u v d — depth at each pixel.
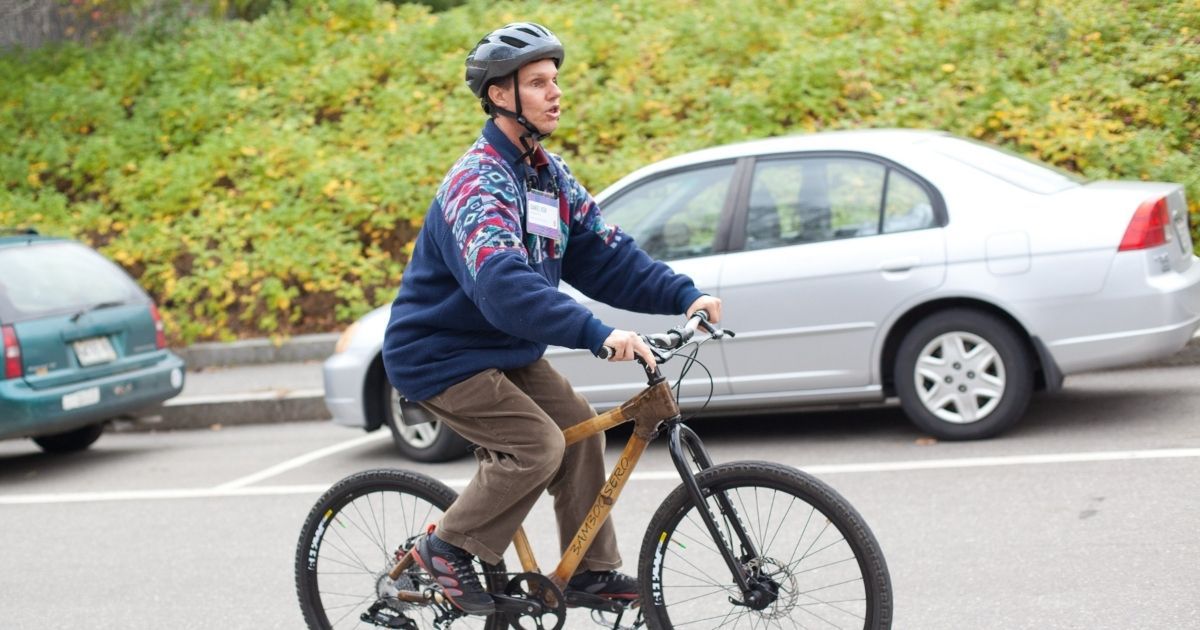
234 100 14.91
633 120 13.07
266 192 13.48
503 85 3.80
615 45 14.35
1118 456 6.78
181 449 9.91
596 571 4.14
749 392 7.77
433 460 8.34
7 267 9.16
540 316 3.61
